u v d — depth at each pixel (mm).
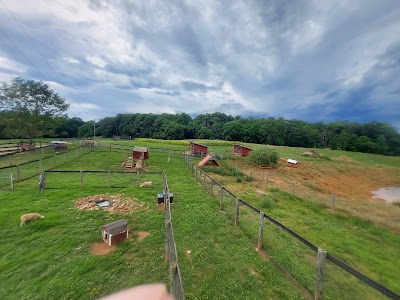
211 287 5758
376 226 12711
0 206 11766
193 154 38781
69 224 9633
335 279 6770
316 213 14328
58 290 5680
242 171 28953
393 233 11883
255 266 6770
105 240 8125
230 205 13062
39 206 11719
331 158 50906
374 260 8586
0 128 51125
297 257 7812
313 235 10383
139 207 11844
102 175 21188
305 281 6293
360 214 14516
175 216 10555
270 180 25328
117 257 7129
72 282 5953
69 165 26125
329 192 24062
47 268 6641
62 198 13211
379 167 44188
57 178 19047
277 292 5695
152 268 6535
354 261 8383
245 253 7512
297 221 12125
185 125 104688
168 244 6746
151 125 107438
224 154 42562
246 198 15539
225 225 9812
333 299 5707
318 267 5348
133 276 6184
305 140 92625
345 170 38594
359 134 92688
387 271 7871
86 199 13031
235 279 6105
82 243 8031
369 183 31297
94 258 7020
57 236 8523
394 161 56156
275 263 7055
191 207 12000
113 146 42906
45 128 38875
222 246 7941
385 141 84000
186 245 7895
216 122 115438
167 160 32562
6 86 34562
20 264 6844
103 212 11031
